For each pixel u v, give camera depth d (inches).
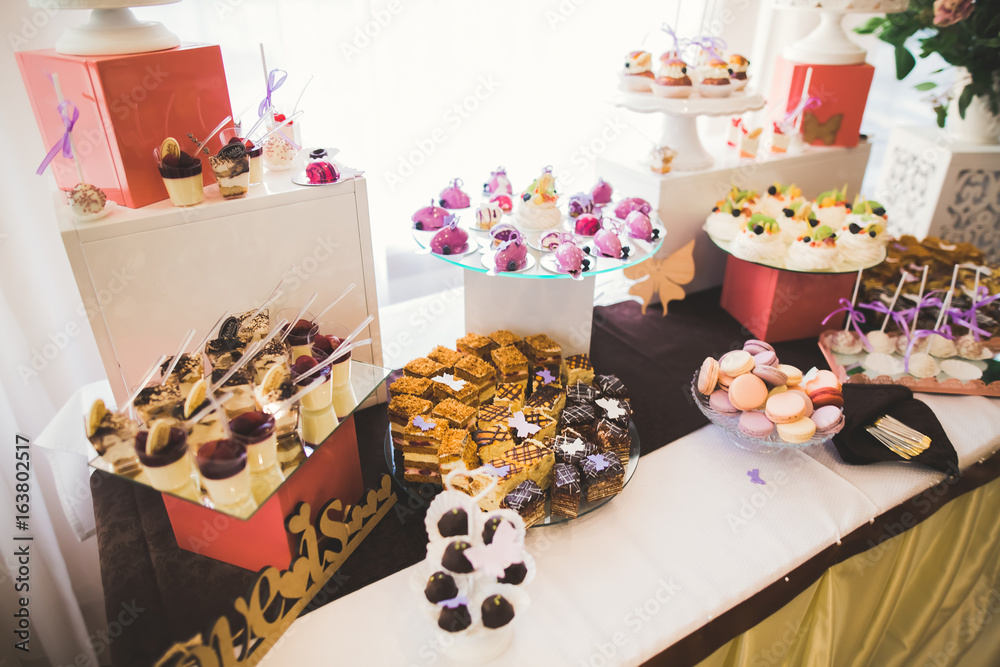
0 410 70.8
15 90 65.3
